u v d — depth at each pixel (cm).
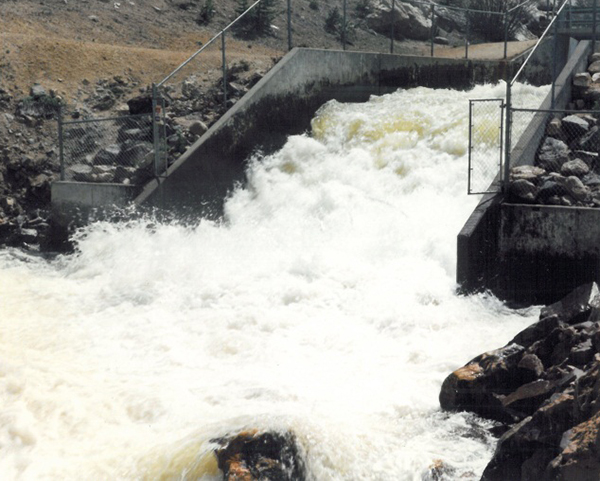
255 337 1452
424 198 1997
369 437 1041
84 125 2366
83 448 1077
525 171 1767
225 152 2236
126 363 1379
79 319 1606
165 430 1110
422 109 2348
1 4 3003
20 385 1252
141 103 2336
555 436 945
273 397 1188
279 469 945
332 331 1456
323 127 2394
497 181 1753
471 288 1623
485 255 1664
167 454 1007
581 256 1614
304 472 957
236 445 963
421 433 1072
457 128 2167
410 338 1412
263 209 2153
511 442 959
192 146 2170
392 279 1664
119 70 2642
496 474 946
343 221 1970
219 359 1388
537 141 1944
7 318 1612
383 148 2203
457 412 1130
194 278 1748
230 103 2331
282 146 2391
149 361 1389
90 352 1432
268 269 1750
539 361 1120
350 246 1861
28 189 2258
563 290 1639
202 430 1048
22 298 1734
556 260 1639
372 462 987
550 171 1877
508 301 1670
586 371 1023
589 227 1598
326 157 2266
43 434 1116
